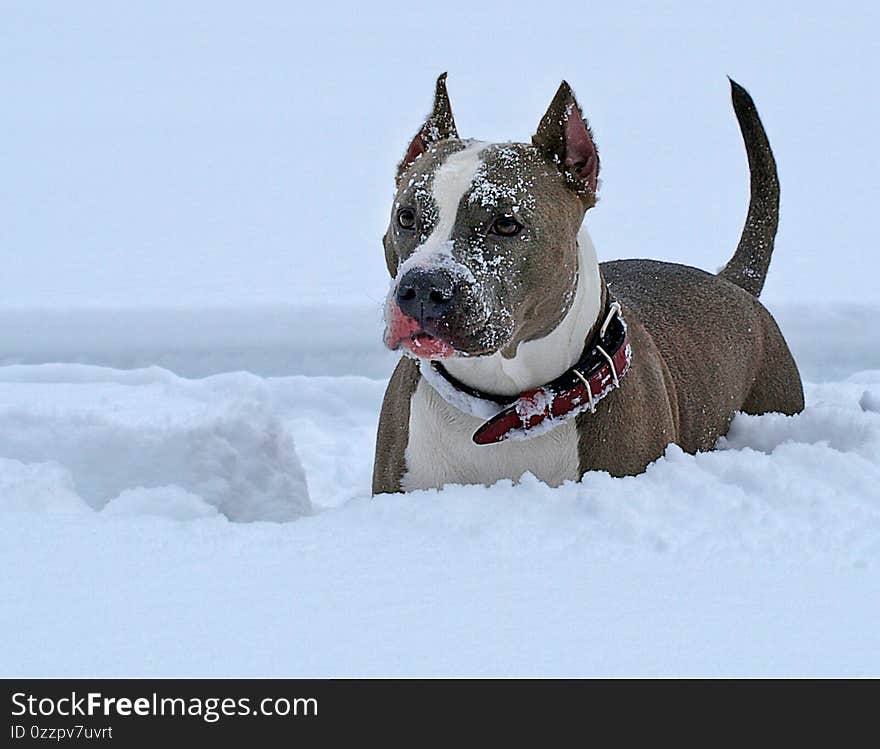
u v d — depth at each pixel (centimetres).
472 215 718
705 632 529
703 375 927
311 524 659
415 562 604
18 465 819
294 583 575
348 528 652
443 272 682
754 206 1110
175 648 509
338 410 1366
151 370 1455
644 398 806
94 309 1855
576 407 761
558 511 674
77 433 904
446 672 492
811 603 560
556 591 570
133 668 491
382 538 638
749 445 942
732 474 738
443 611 546
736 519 666
